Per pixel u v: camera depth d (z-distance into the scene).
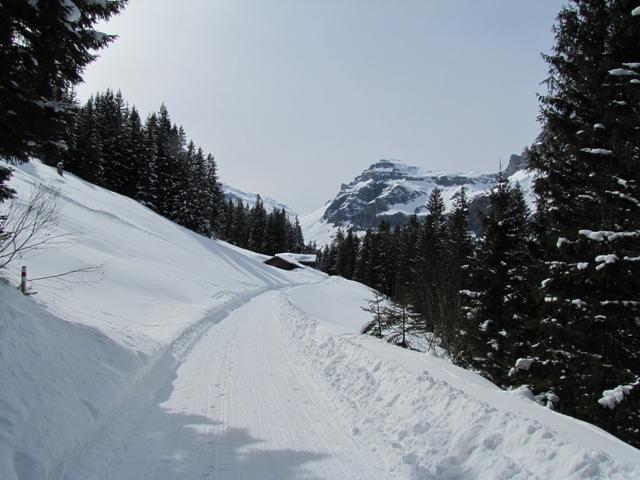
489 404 5.24
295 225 124.12
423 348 16.84
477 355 13.86
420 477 4.42
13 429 3.89
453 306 18.17
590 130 8.91
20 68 6.63
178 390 7.42
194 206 60.22
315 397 7.19
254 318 17.95
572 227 9.60
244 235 93.19
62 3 6.38
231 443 5.29
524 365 10.55
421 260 35.12
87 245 20.45
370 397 6.85
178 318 14.26
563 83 9.76
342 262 83.06
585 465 3.69
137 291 16.92
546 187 10.17
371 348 8.95
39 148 7.37
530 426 4.45
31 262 12.88
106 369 6.62
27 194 21.27
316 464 4.80
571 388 9.36
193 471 4.54
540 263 10.29
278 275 53.47
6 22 6.23
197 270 30.81
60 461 3.99
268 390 7.54
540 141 10.52
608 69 8.49
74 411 4.86
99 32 7.46
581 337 9.01
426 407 5.78
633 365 8.66
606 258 7.84
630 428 8.14
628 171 8.23
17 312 6.24
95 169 49.06
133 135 54.94
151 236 34.03
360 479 4.50
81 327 8.09
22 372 4.95
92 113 51.84
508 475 4.02
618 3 8.02
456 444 4.79
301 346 11.64
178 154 62.25
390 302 19.89
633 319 8.46
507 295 13.55
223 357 10.12
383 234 66.94
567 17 9.45
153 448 5.06
